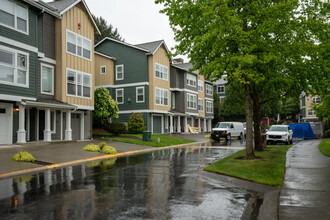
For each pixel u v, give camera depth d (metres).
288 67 13.70
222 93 65.44
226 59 11.70
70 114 21.56
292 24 12.05
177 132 38.38
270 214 5.73
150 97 33.41
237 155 14.78
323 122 36.78
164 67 35.91
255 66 12.82
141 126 30.39
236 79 11.56
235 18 11.02
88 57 24.00
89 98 23.94
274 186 8.15
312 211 5.73
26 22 17.77
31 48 18.03
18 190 7.64
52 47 20.88
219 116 54.91
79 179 9.23
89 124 24.70
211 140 30.98
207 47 12.91
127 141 22.61
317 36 12.32
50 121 21.17
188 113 42.34
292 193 7.17
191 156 16.03
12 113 17.34
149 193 7.38
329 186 7.84
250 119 13.33
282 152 16.02
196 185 8.42
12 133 17.33
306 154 15.20
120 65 35.03
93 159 14.36
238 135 32.75
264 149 17.69
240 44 11.45
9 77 16.50
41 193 7.31
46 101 19.33
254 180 8.73
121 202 6.50
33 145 17.38
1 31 15.98
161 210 5.91
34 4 17.91
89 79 24.02
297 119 75.88
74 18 22.38
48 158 13.36
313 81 13.55
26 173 10.33
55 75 21.05
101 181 8.92
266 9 11.72
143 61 33.66
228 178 9.27
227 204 6.43
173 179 9.32
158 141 23.92
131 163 13.18
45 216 5.48
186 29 13.66
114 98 35.09
